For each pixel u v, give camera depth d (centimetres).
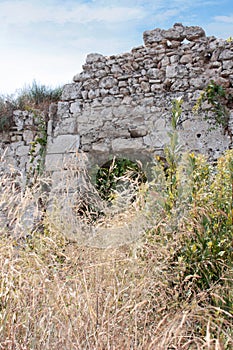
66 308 238
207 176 397
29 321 236
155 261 295
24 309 244
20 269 271
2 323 234
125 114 664
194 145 625
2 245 286
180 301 282
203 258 312
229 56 632
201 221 333
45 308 240
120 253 310
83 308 245
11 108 734
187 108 636
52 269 298
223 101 632
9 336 227
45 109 727
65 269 297
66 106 697
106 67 683
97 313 237
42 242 339
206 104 629
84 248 319
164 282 290
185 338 233
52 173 678
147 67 665
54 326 235
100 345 217
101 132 672
